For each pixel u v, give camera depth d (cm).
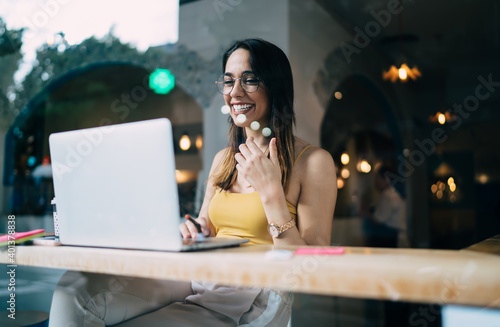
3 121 456
